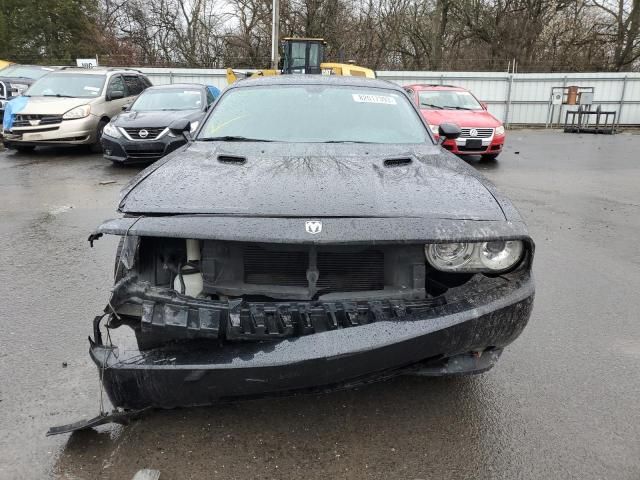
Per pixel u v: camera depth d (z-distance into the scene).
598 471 2.33
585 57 30.89
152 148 9.48
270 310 2.21
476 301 2.30
